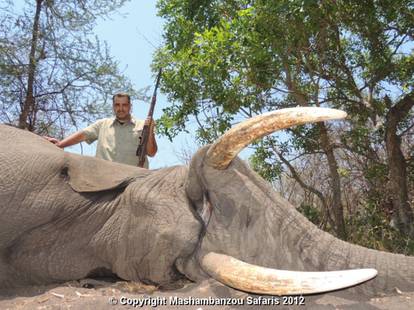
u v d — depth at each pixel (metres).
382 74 10.06
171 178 4.77
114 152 7.23
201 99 10.29
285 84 10.32
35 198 4.67
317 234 4.31
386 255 4.29
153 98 7.30
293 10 7.96
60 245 4.86
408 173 10.71
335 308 3.95
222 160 4.23
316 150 10.98
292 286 3.79
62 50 14.52
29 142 5.01
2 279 4.84
